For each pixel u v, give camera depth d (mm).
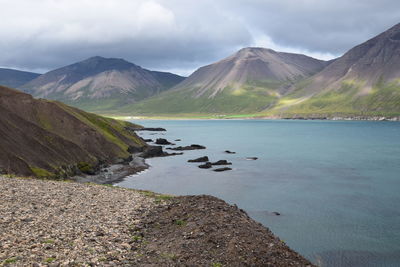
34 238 21125
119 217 28484
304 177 80188
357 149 139750
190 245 22016
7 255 18016
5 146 62500
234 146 155000
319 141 178375
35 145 71125
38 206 29062
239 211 31234
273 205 55750
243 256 20656
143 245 22328
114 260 19125
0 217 24500
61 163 72750
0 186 35438
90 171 79312
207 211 28969
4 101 92625
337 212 51812
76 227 24453
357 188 68250
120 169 88750
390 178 78375
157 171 88188
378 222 47094
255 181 75375
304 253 37062
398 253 37031
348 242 39969
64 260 18172
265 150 138000
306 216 49875
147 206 33281
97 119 130750
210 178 78875
